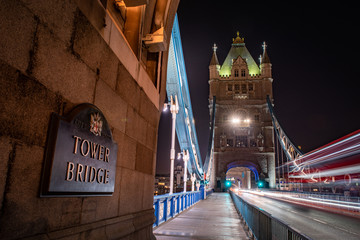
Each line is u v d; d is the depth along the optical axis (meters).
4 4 1.74
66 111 2.38
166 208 9.74
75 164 2.43
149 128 4.98
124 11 4.56
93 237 2.74
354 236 8.98
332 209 19.09
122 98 3.65
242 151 73.12
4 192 1.72
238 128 75.56
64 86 2.36
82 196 2.59
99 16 3.01
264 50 82.94
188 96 26.02
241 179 115.00
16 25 1.83
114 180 3.25
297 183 68.81
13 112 1.81
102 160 2.94
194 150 32.28
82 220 2.62
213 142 74.38
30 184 1.95
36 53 2.02
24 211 1.89
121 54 3.64
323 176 52.19
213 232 7.91
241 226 9.28
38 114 2.04
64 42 2.35
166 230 7.93
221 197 35.25
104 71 3.11
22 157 1.88
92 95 2.83
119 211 3.51
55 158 2.17
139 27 4.55
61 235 2.23
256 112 76.69
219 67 84.06
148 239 4.50
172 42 18.17
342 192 41.91
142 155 4.51
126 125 3.79
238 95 78.56
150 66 5.64
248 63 85.19
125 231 3.43
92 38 2.83
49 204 2.16
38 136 2.04
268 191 63.00
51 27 2.19
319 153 54.97
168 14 5.50
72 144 2.39
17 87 1.84
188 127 28.83
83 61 2.66
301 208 19.84
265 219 5.25
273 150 72.38
